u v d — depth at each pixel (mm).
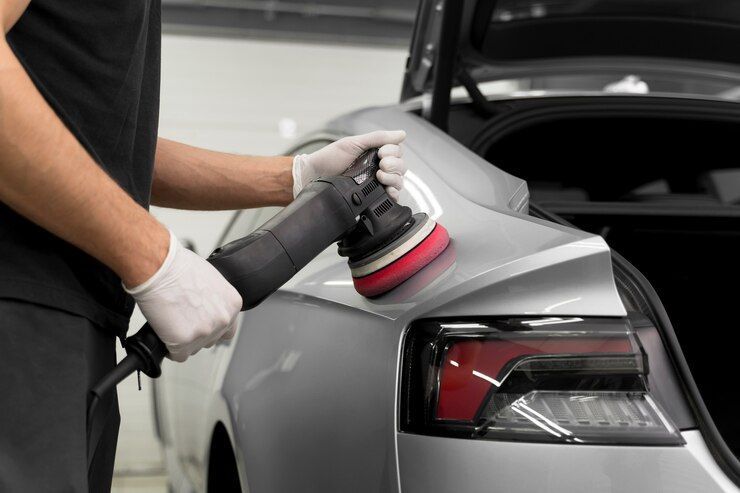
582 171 2332
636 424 949
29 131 791
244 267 980
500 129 1907
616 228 1898
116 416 1065
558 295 982
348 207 1062
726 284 1936
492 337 975
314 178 1255
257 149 8070
